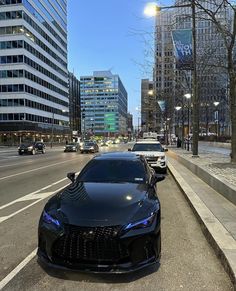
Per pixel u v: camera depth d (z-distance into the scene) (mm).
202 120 68000
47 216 4855
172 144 63094
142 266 4484
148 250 4590
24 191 11828
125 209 4840
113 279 4527
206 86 30953
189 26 21719
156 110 57531
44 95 99250
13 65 83938
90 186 6012
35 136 89438
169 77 32531
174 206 9234
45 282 4453
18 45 83812
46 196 10703
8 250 5660
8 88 84250
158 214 5000
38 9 95062
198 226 7184
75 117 146000
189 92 30141
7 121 84188
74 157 34031
